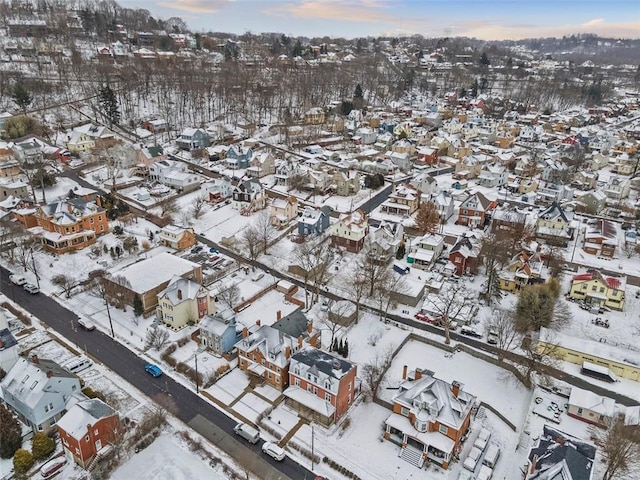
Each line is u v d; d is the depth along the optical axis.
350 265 105.62
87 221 107.94
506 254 101.94
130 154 148.88
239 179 147.50
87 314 85.88
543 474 51.72
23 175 136.62
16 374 63.16
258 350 70.69
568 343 78.00
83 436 55.56
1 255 102.44
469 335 83.81
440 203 127.50
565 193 145.50
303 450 60.41
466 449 61.09
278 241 114.56
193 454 59.75
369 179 150.62
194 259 104.06
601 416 64.38
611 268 107.69
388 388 70.94
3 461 57.59
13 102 183.25
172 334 80.94
